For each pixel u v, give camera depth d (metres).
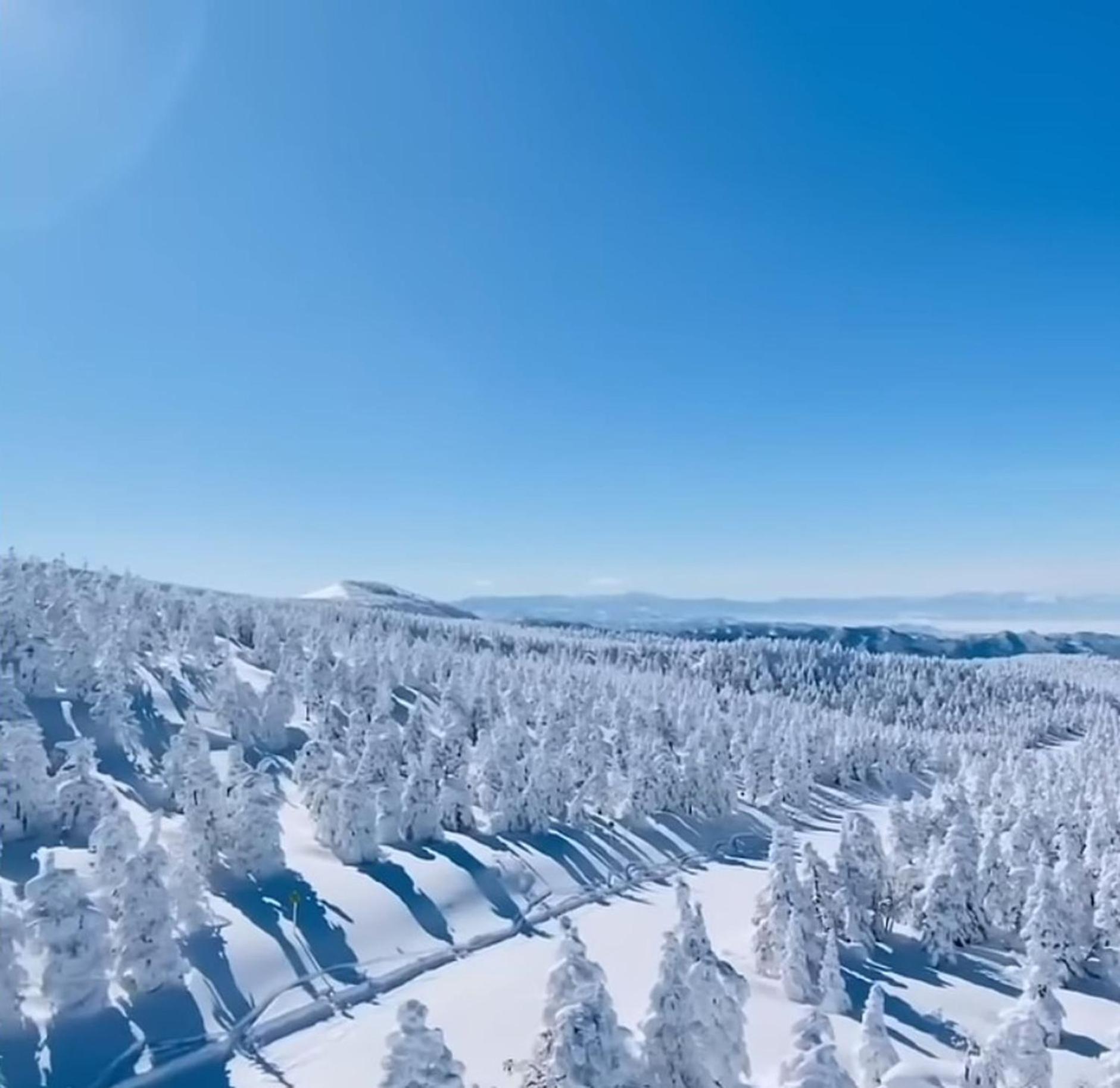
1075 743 197.00
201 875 52.31
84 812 57.06
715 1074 30.48
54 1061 37.06
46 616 94.88
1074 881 58.38
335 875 59.88
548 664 169.50
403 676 121.81
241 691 86.81
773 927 50.09
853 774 127.00
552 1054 24.27
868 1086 32.34
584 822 84.56
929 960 54.53
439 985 49.47
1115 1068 32.56
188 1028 41.12
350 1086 37.38
